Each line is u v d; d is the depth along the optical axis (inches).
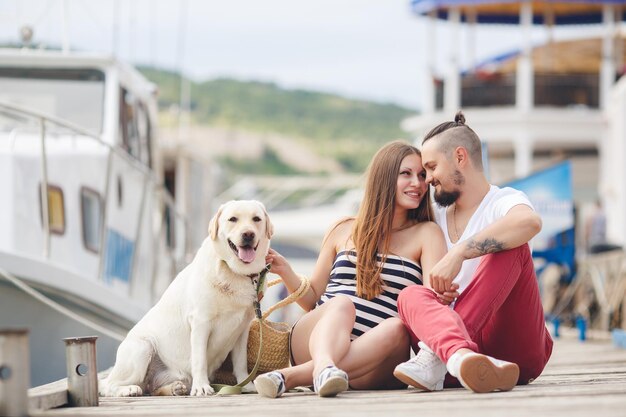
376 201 173.9
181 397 168.6
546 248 435.2
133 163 364.2
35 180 308.8
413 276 173.5
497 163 943.7
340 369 159.3
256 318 184.2
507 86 828.6
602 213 658.8
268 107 4328.3
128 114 381.4
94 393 152.9
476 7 844.6
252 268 177.3
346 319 164.2
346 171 4138.8
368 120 4387.3
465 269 171.3
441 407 129.0
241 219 175.5
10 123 346.6
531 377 173.5
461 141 171.2
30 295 285.0
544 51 860.0
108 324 322.3
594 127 815.7
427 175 174.6
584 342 394.6
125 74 376.5
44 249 296.2
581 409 121.1
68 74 362.0
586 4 818.2
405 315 160.6
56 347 298.0
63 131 351.6
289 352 179.2
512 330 167.8
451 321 152.2
